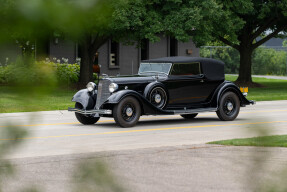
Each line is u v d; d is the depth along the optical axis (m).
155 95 19.12
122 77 19.06
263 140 2.41
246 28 50.16
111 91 18.27
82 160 2.07
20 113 1.83
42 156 10.85
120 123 18.02
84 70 38.88
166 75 19.89
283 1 43.47
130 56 53.75
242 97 21.12
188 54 59.28
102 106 18.58
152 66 20.39
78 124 19.48
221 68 21.09
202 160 10.17
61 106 25.58
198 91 20.59
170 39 58.09
